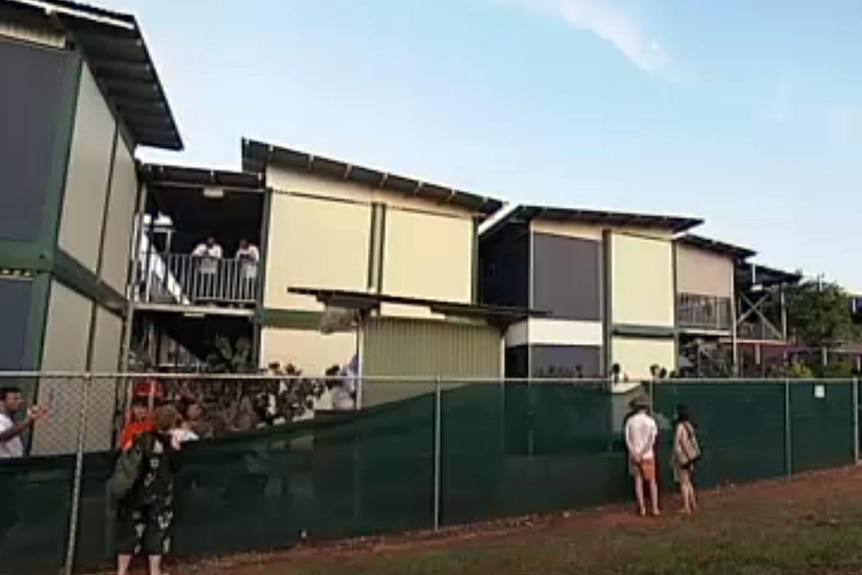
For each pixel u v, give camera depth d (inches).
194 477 385.4
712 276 1182.9
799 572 341.7
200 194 826.8
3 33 494.0
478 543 419.8
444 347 721.0
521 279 1031.6
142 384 462.9
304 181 827.4
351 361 730.8
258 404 506.9
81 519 354.9
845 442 730.8
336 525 421.7
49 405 422.0
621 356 1042.1
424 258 882.1
